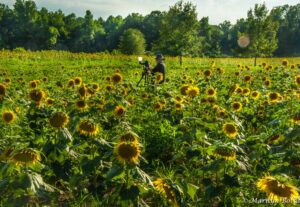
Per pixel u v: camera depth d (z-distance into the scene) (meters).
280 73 13.05
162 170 5.28
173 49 45.38
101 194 3.93
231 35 125.06
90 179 4.95
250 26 48.94
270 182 2.82
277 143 4.95
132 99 7.91
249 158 4.36
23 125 6.22
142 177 3.05
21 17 115.38
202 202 3.92
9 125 5.62
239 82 12.40
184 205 3.67
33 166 3.06
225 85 11.20
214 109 6.86
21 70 22.41
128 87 8.95
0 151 4.30
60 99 8.30
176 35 45.06
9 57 34.78
